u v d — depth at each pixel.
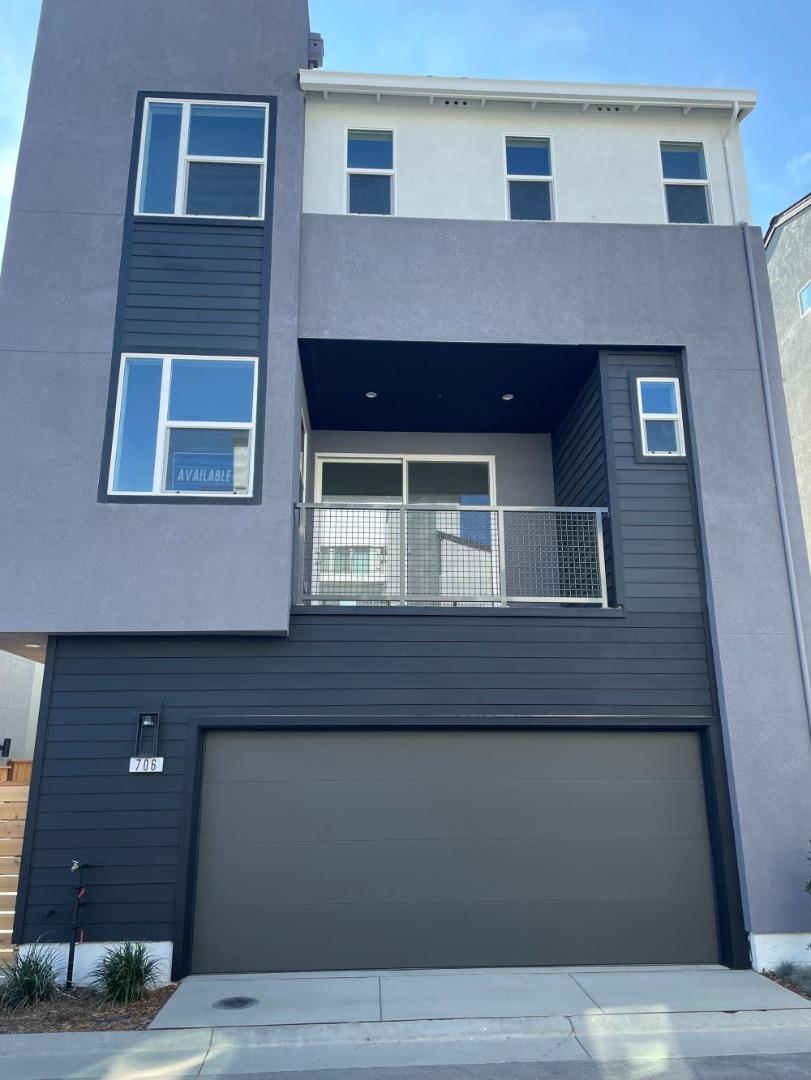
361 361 8.66
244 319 8.03
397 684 7.54
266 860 7.21
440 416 10.06
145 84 8.59
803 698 7.68
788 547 8.01
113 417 7.64
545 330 8.41
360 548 8.53
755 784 7.42
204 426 7.75
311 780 7.42
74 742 7.15
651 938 7.28
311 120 9.01
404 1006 5.98
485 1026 5.59
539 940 7.21
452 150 9.05
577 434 9.45
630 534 8.12
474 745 7.61
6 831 7.99
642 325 8.52
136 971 6.30
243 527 7.48
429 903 7.23
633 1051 5.33
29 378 7.65
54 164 8.23
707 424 8.32
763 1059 5.19
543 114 9.24
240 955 6.99
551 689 7.65
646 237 8.77
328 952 7.06
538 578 9.23
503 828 7.44
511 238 8.65
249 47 8.82
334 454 10.38
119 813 7.04
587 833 7.48
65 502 7.41
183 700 7.33
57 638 7.34
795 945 7.06
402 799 7.44
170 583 7.32
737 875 7.33
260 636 7.53
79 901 6.78
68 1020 5.78
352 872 7.25
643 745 7.73
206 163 8.45
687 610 7.97
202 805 7.29
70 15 8.71
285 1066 5.09
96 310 7.89
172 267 8.09
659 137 9.30
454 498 10.42
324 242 8.45
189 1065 5.09
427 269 8.48
